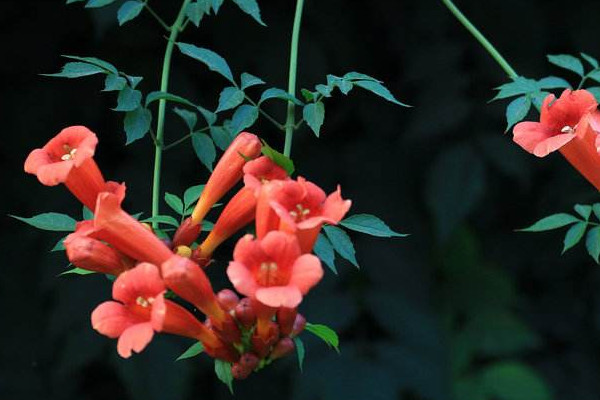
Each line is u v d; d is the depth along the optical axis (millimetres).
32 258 10508
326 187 10609
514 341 11062
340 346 10258
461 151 10273
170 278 5535
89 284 9961
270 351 5941
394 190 10719
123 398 10648
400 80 10586
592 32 10461
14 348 10305
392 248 10672
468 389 10820
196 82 10031
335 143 10789
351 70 10422
